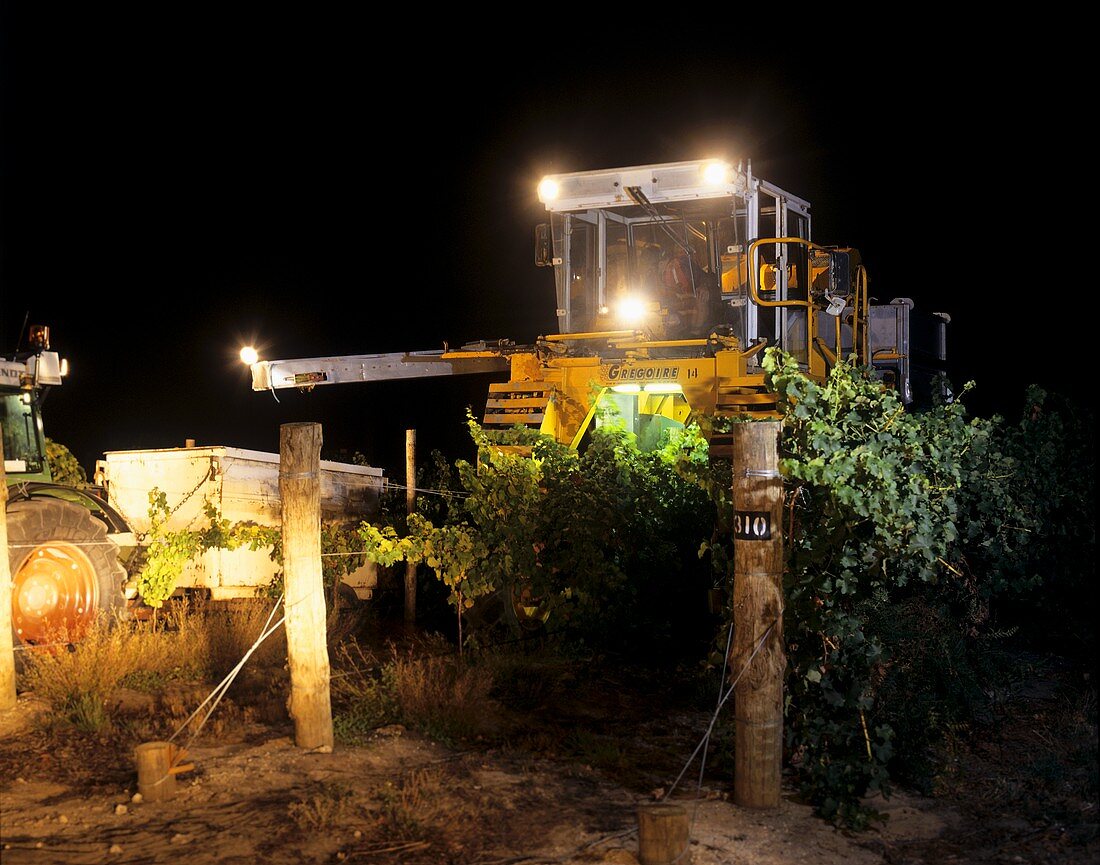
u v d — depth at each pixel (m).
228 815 5.30
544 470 9.03
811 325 9.72
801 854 5.15
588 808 5.62
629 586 9.06
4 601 6.84
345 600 9.67
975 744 6.63
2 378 8.82
